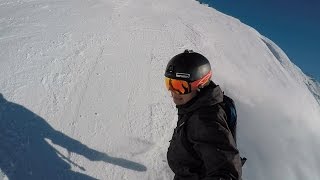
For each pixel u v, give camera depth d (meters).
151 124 4.14
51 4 6.36
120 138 3.76
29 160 3.10
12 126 3.36
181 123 2.44
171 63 2.37
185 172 2.49
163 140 3.99
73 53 4.95
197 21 8.27
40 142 3.32
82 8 6.60
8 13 5.55
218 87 2.35
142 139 3.86
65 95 4.08
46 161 3.16
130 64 5.23
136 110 4.29
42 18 5.66
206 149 2.22
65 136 3.52
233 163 2.16
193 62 2.31
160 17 7.66
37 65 4.39
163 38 6.56
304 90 7.66
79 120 3.79
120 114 4.11
